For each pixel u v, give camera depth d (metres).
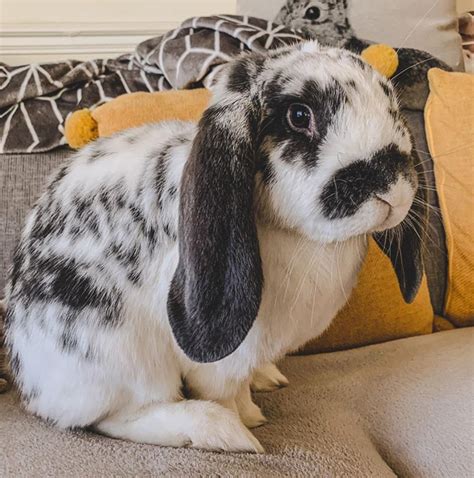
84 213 0.43
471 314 0.69
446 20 0.78
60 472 0.37
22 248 0.47
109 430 0.44
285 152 0.36
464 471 0.41
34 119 0.66
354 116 0.36
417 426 0.46
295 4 0.75
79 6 0.85
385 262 0.60
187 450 0.40
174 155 0.42
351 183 0.35
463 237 0.67
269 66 0.38
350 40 0.74
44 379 0.44
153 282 0.41
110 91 0.69
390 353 0.58
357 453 0.42
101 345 0.42
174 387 0.44
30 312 0.44
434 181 0.69
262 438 0.44
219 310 0.37
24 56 0.85
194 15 0.88
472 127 0.68
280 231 0.39
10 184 0.65
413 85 0.71
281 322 0.41
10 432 0.44
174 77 0.68
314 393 0.51
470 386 0.50
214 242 0.36
